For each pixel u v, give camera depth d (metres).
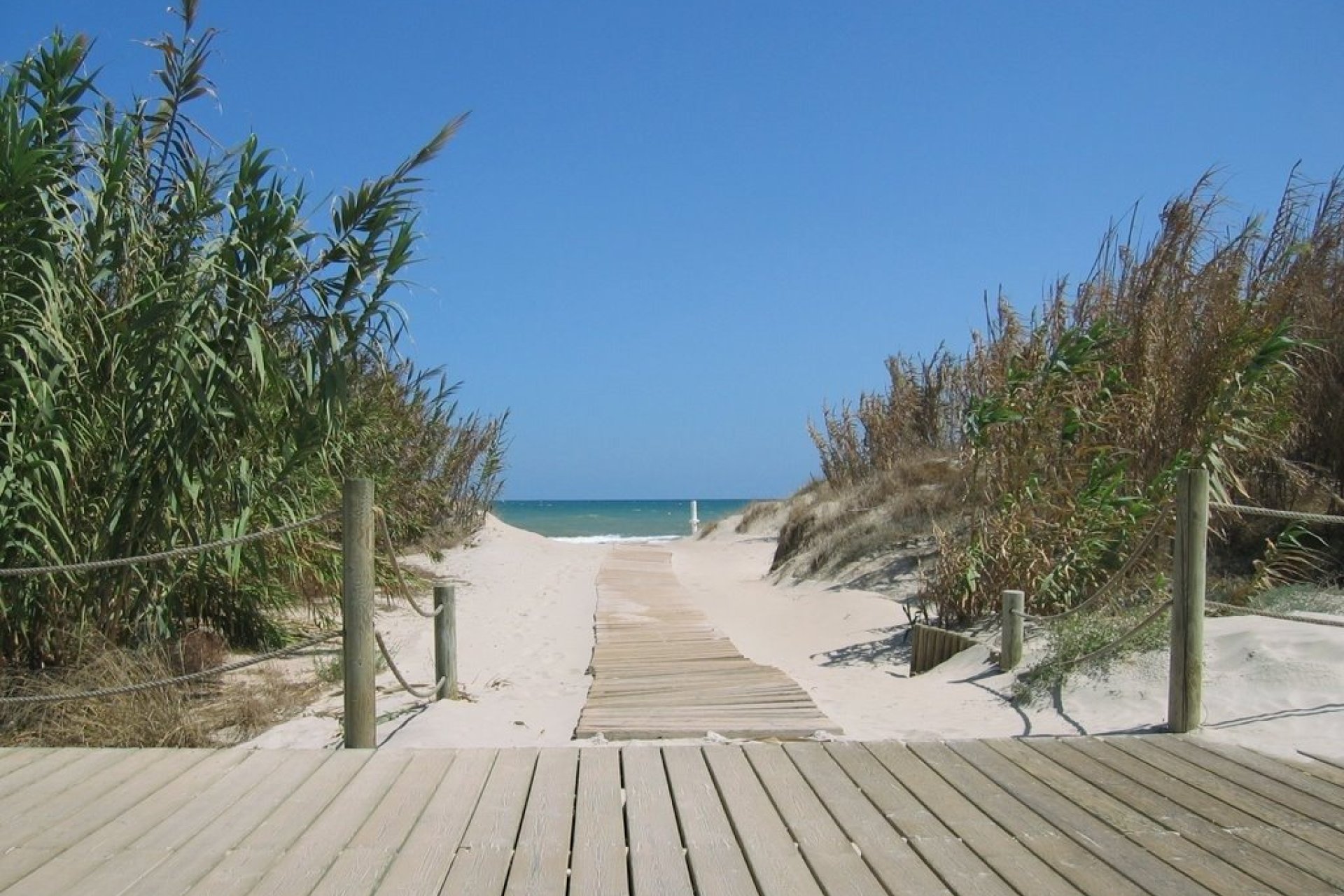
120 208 7.51
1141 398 9.87
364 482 5.67
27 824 4.41
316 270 7.86
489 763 5.24
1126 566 6.99
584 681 8.66
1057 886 3.75
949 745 5.56
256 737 6.60
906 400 18.91
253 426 7.89
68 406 7.08
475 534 21.81
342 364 7.61
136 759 5.33
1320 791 4.77
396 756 5.36
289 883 3.82
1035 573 9.70
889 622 11.73
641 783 4.92
